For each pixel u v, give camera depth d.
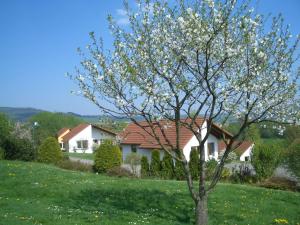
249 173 25.97
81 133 75.56
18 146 33.53
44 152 34.03
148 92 10.88
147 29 11.14
